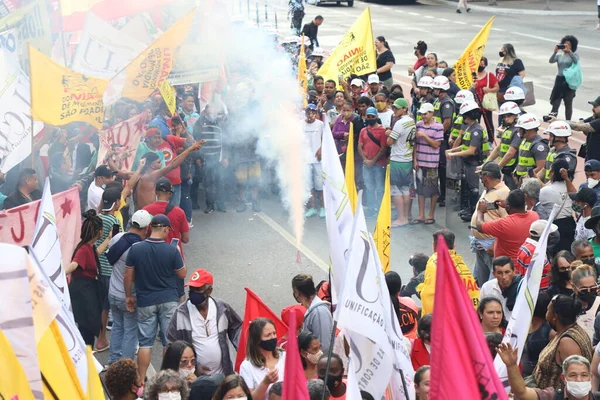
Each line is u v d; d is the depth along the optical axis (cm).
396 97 1883
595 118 1605
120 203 1301
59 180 1505
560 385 783
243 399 712
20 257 564
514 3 5059
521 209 1152
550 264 1013
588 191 1170
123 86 1509
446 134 1772
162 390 711
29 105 1352
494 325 881
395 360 671
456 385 516
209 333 950
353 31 1989
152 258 1061
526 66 3181
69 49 1769
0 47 1323
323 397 620
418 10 4947
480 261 1267
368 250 648
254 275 1451
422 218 1681
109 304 1152
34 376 570
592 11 4666
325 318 922
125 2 1731
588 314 989
